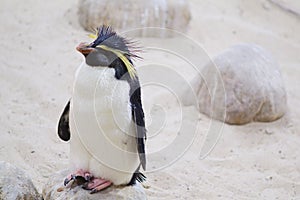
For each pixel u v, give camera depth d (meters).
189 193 8.98
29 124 10.35
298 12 16.66
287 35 15.63
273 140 10.71
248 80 10.92
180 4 14.02
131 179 7.25
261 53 11.55
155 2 13.65
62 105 11.04
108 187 7.16
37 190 8.09
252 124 11.09
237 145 10.46
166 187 9.07
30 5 14.94
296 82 13.15
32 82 11.63
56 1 15.26
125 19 13.49
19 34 13.55
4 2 14.97
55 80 11.85
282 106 11.27
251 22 15.89
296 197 9.16
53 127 10.34
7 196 7.21
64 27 14.01
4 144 9.64
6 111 10.66
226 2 16.66
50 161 9.38
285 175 9.74
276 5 16.91
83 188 7.16
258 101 10.91
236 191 9.18
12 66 12.18
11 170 7.47
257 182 9.46
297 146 10.55
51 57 12.70
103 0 13.61
